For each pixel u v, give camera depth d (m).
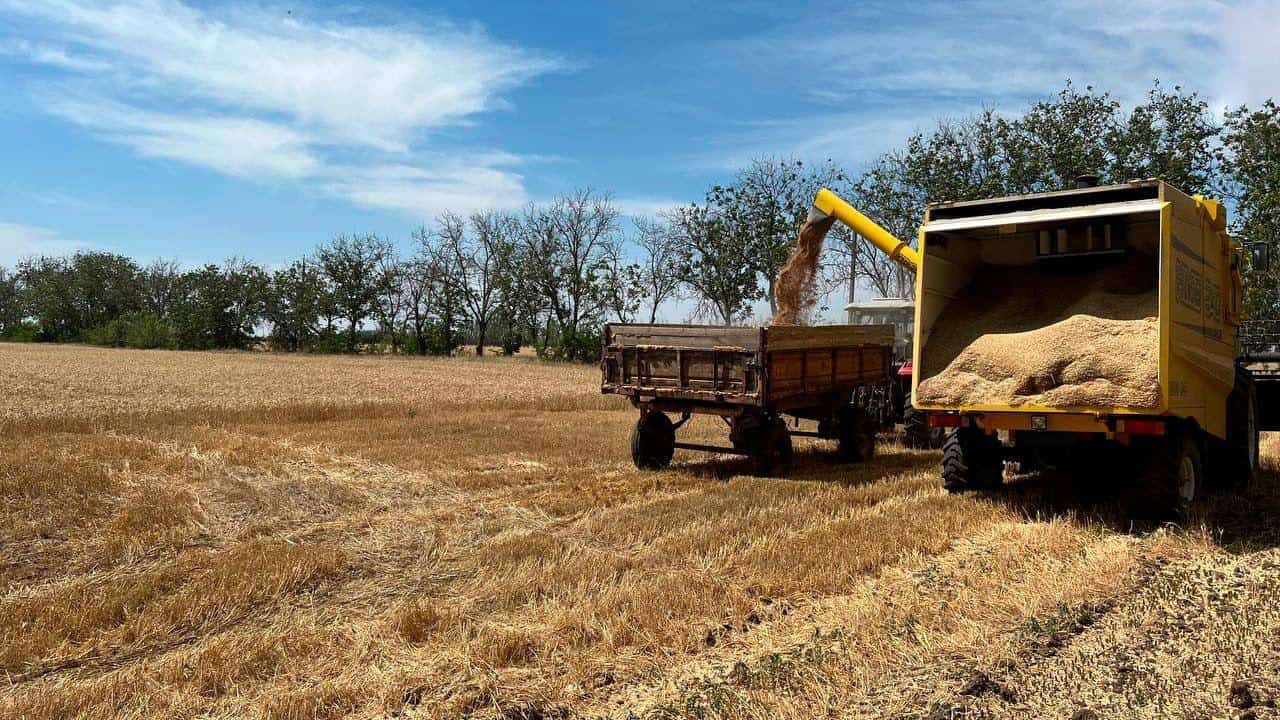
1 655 4.73
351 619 5.41
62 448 11.07
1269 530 7.27
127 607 5.43
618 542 7.13
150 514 7.65
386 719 4.03
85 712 4.08
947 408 7.86
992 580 5.84
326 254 61.75
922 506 8.19
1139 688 4.13
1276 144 23.42
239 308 63.72
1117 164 27.70
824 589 5.81
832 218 11.80
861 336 12.23
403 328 62.44
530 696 4.21
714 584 5.80
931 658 4.52
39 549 6.80
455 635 5.04
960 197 29.88
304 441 13.33
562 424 16.39
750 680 4.29
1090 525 7.41
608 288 53.50
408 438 13.93
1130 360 7.07
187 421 15.84
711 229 44.03
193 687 4.34
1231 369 8.76
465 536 7.43
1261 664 4.39
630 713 4.04
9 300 82.12
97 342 67.56
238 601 5.57
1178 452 7.39
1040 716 3.88
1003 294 8.53
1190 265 7.59
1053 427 7.36
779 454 10.38
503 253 58.19
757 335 9.88
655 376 10.79
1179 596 5.46
